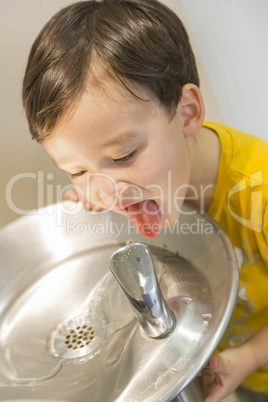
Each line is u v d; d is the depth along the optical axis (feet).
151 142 2.01
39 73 2.01
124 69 1.93
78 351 1.99
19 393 1.86
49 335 2.09
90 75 1.92
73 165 2.05
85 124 1.90
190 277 2.07
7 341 2.12
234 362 2.41
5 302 2.26
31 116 2.10
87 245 2.41
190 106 2.28
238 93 3.29
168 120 2.09
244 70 3.28
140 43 2.03
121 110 1.90
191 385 1.86
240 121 3.34
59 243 2.42
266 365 2.72
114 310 2.10
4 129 3.08
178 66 2.21
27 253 2.37
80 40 2.00
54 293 2.26
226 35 3.22
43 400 1.75
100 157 1.97
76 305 2.18
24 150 3.15
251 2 3.32
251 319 2.85
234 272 1.86
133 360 1.74
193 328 1.74
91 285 2.24
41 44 2.11
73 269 2.33
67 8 2.24
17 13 2.89
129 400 1.55
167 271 2.18
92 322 2.08
